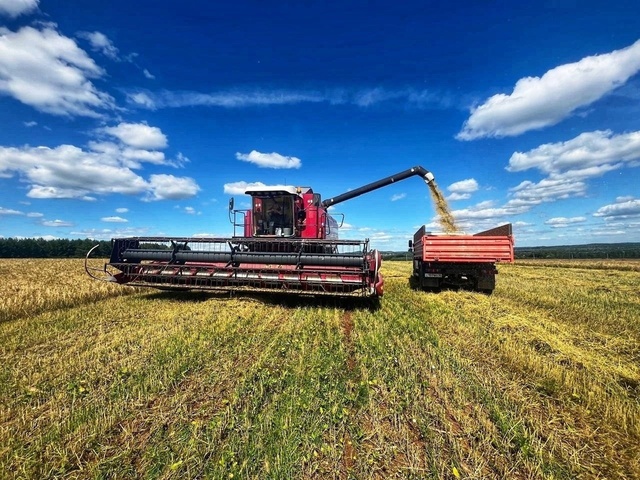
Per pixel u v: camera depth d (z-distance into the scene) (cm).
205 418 371
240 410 384
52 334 697
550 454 318
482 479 287
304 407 385
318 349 580
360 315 848
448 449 323
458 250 1190
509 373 501
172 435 339
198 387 441
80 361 536
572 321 823
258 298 999
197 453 312
